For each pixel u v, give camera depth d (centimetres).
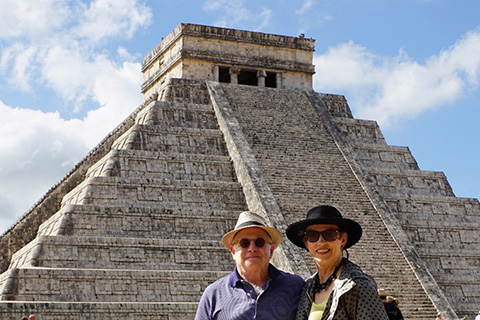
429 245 4922
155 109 5181
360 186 4828
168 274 3753
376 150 5522
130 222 4131
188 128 5038
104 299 3588
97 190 4284
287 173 4741
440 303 3981
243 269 1034
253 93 5731
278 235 1063
